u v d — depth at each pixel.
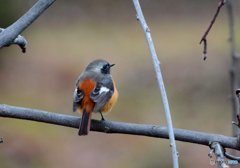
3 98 18.12
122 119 16.61
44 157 14.41
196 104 16.94
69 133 15.39
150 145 14.49
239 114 4.19
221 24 23.89
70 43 22.78
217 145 4.20
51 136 15.16
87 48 22.25
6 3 16.94
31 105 17.66
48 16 25.72
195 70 18.38
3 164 13.99
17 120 15.64
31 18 4.39
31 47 21.59
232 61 5.94
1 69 19.81
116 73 19.30
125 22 26.52
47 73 19.84
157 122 16.44
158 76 3.89
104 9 27.59
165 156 14.02
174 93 17.59
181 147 13.95
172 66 18.91
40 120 4.68
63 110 17.39
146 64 19.77
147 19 26.91
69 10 26.52
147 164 13.96
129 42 22.84
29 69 20.02
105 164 14.20
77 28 25.08
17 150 14.45
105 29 25.28
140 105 17.36
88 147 14.90
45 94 18.45
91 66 6.12
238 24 19.98
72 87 19.02
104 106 5.80
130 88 18.34
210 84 17.59
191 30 23.98
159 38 23.05
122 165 14.16
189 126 15.98
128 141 14.88
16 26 4.39
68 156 14.49
